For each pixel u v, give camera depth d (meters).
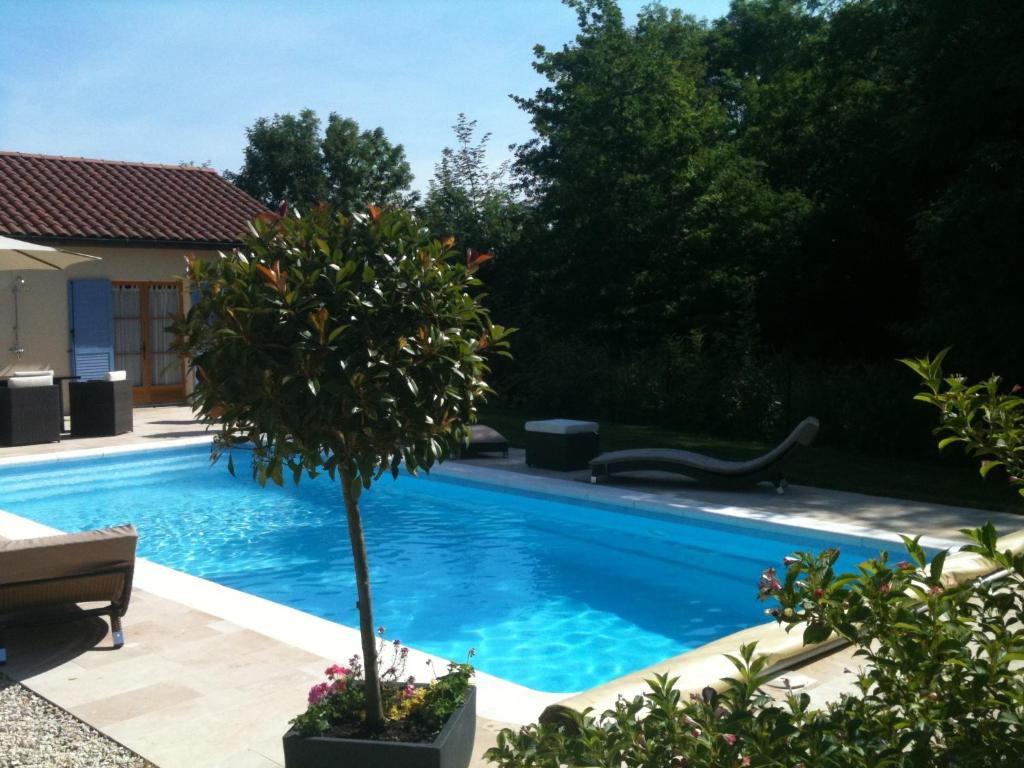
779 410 14.82
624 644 6.85
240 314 3.30
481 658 6.58
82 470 13.19
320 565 9.01
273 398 3.34
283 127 42.75
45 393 14.15
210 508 11.48
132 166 21.67
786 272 21.80
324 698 3.77
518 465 12.90
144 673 5.25
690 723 2.23
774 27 30.75
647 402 17.16
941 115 14.53
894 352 21.61
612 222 22.80
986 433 2.45
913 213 20.16
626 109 23.23
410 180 43.28
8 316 16.92
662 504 9.97
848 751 1.99
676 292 23.38
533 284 24.33
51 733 4.44
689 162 22.94
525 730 2.47
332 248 3.53
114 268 18.30
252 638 5.88
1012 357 13.31
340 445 3.47
